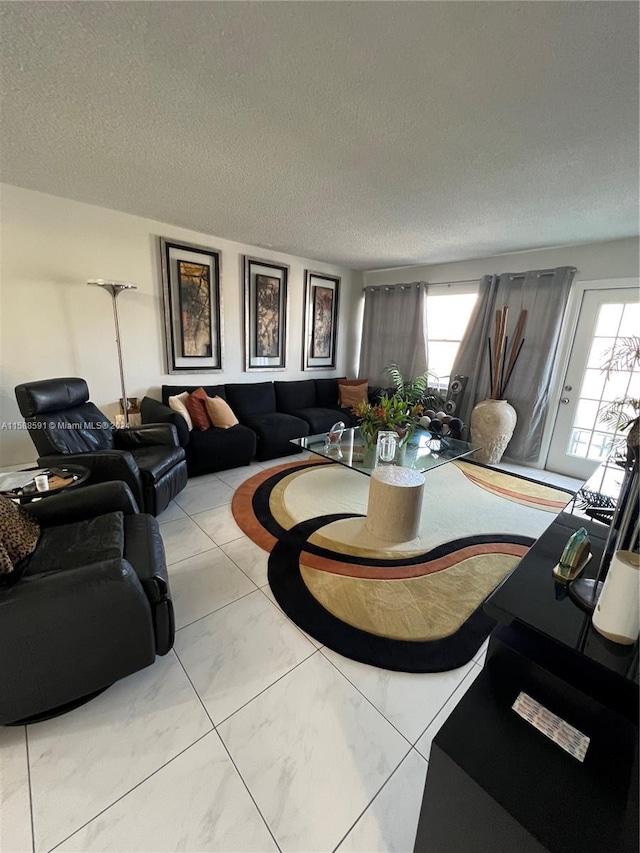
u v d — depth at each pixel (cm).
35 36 126
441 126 173
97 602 118
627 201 248
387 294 518
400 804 106
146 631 130
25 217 277
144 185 257
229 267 402
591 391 366
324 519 268
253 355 445
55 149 207
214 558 219
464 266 447
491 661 95
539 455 403
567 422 383
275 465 384
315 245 402
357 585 198
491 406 401
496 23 114
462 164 208
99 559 142
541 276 376
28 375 298
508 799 69
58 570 123
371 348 546
